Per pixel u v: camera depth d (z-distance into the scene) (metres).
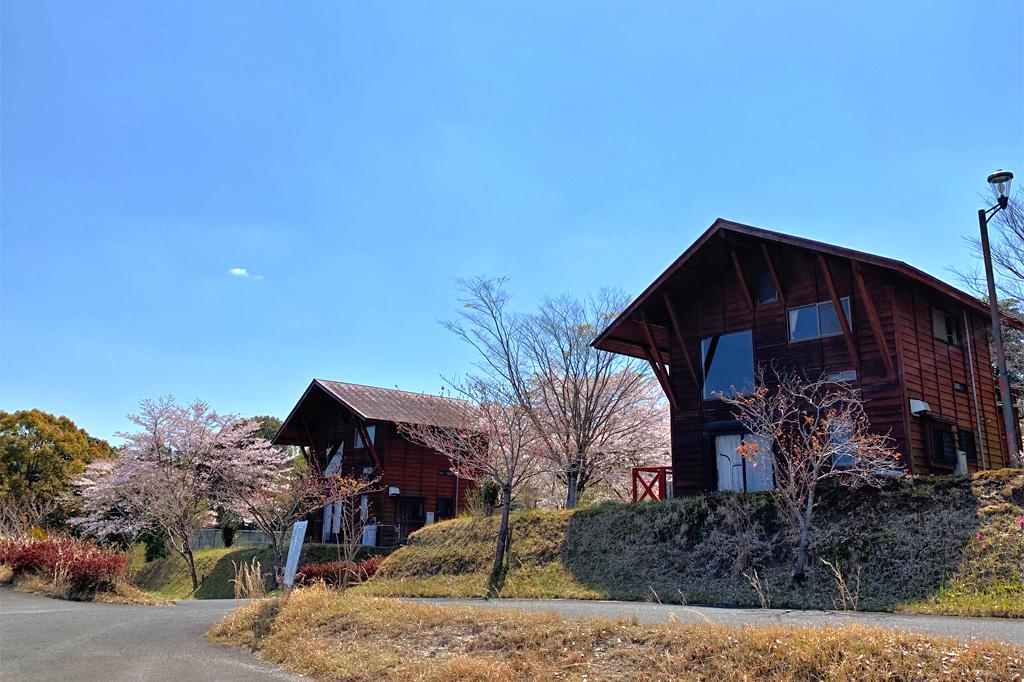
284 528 25.83
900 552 12.17
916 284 17.41
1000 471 13.54
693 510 15.77
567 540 16.88
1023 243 21.91
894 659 5.91
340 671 8.16
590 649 7.42
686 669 6.56
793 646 6.38
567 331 23.94
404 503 28.91
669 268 18.95
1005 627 8.33
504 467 20.27
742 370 18.77
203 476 30.02
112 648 9.80
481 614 9.09
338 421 32.28
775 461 14.88
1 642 10.05
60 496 35.72
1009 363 22.05
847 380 16.83
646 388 25.72
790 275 18.39
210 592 26.45
